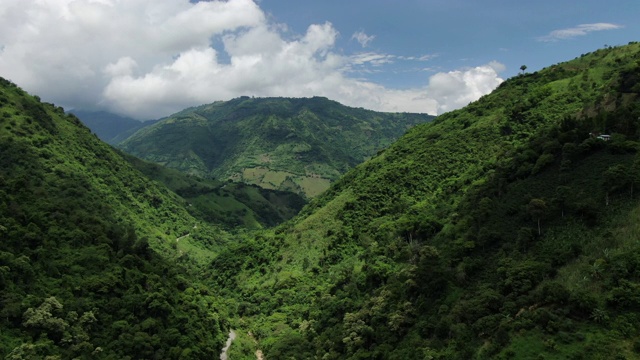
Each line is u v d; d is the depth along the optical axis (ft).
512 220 303.27
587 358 190.39
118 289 316.19
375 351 289.94
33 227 311.47
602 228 248.73
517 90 637.30
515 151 393.70
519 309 236.43
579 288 220.02
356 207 544.62
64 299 280.92
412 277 321.73
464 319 257.75
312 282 481.87
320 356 343.46
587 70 586.45
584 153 302.45
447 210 403.95
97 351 267.39
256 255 604.49
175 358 304.09
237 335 428.56
